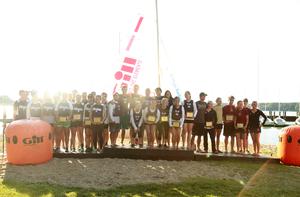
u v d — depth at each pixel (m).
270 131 25.98
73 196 6.26
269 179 7.86
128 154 10.08
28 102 10.34
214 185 7.22
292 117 36.09
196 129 10.41
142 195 6.44
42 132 9.31
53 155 10.03
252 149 12.83
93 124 10.38
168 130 10.47
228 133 10.35
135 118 10.37
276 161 9.89
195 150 10.83
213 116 10.34
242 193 6.65
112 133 10.46
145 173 8.30
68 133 10.36
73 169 8.62
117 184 7.26
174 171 8.56
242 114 10.24
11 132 9.10
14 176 7.81
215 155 9.92
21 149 9.00
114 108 10.45
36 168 8.71
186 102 10.32
